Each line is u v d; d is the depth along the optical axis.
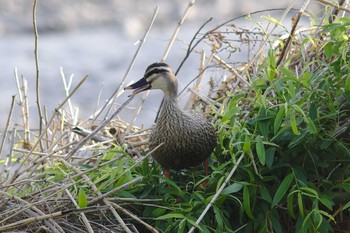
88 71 27.44
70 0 34.41
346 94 9.99
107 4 34.62
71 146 11.76
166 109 10.24
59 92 25.11
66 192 9.93
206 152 10.30
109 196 10.07
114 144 10.91
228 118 10.16
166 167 10.43
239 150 9.86
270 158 9.79
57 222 9.79
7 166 11.28
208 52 21.69
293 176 9.76
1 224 9.75
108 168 10.22
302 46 11.03
